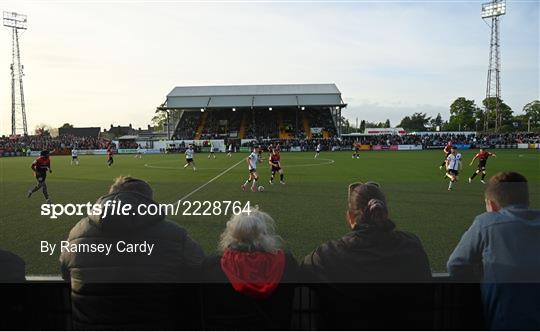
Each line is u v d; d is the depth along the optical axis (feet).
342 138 218.79
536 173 75.46
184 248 9.25
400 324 8.68
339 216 37.42
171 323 8.84
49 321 9.27
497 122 239.09
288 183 65.46
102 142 209.77
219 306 8.45
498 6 225.56
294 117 248.73
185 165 107.45
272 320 8.54
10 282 9.04
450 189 55.88
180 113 253.24
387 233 8.63
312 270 9.03
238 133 240.32
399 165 101.19
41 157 48.62
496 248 8.65
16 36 244.42
